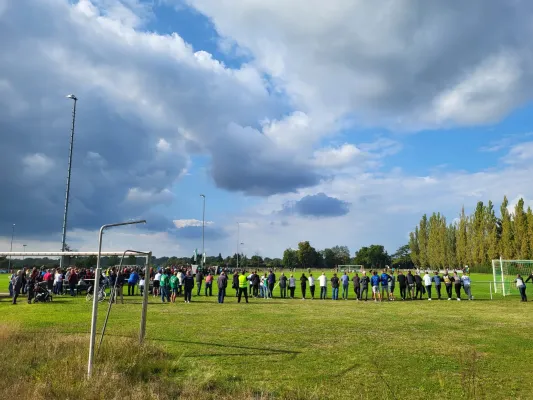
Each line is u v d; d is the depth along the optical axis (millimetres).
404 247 159750
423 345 12469
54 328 14633
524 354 11305
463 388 8008
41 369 8664
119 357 9734
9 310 20766
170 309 21484
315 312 20578
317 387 8438
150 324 16156
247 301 25469
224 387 8359
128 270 30000
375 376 9227
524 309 22219
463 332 14742
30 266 31984
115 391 7480
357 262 149375
